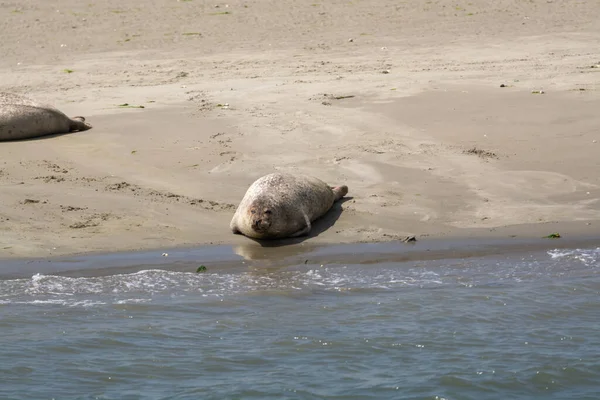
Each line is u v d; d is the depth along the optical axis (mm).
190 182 40094
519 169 41438
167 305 28031
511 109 49688
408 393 22453
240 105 51906
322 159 42719
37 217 35875
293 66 64562
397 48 71000
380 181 40188
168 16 82688
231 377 23219
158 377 23172
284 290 29453
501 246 33969
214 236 34969
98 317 27016
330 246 34062
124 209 37000
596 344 25828
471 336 26250
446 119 48312
